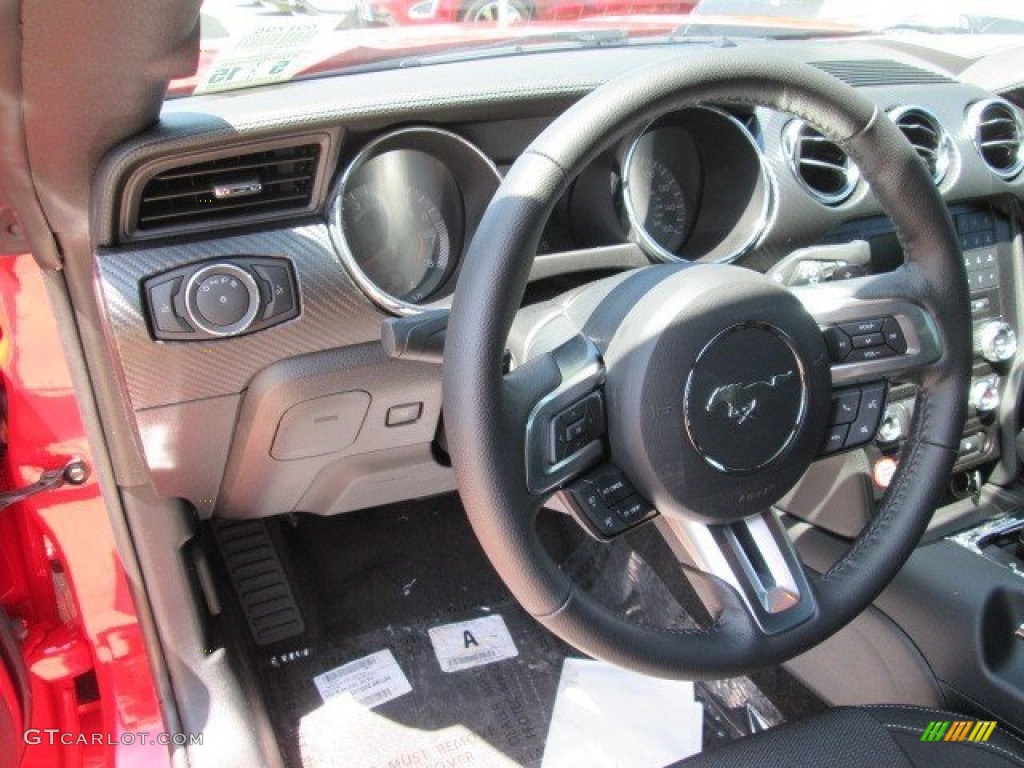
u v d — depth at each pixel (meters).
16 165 1.04
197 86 1.23
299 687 1.75
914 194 1.04
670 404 0.96
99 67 0.91
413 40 1.44
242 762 1.46
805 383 1.01
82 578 1.46
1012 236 1.69
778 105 0.97
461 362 0.87
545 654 1.82
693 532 1.04
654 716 1.69
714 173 1.42
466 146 1.26
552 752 1.63
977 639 1.34
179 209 1.16
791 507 1.63
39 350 1.34
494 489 0.90
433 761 1.62
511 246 0.87
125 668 1.51
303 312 1.23
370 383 1.30
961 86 1.67
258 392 1.26
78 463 1.41
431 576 1.97
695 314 0.95
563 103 1.30
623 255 1.32
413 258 1.33
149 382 1.21
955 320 1.10
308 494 1.52
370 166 1.25
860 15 2.02
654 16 1.68
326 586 1.93
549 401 0.95
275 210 1.20
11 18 0.82
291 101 1.17
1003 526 1.55
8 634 1.32
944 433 1.13
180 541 1.50
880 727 1.09
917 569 1.45
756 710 1.68
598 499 0.99
